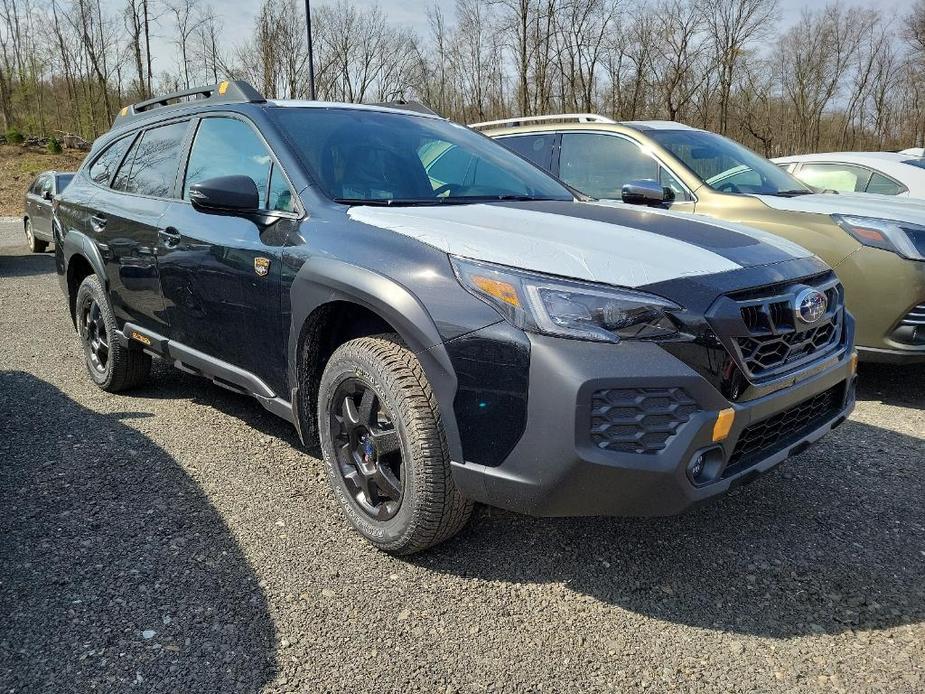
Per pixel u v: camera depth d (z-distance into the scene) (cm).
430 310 231
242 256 305
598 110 3594
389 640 221
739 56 3497
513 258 226
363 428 270
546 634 225
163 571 253
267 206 312
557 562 265
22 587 241
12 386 464
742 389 221
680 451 211
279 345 294
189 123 377
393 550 261
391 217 269
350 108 365
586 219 273
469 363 223
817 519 300
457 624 229
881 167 720
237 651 213
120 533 277
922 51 3972
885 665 213
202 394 450
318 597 241
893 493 324
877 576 259
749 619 234
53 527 281
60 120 3659
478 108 3684
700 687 204
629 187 404
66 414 410
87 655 209
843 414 277
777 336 234
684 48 3400
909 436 396
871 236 438
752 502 314
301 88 3631
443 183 335
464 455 230
